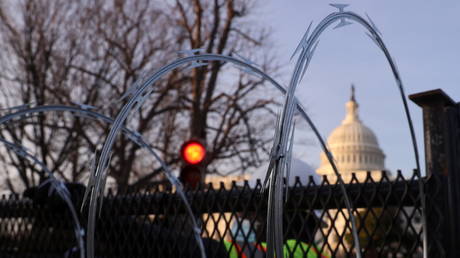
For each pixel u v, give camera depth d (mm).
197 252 3484
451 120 2799
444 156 2744
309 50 1765
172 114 19906
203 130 18531
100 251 3926
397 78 2596
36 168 17094
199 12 19812
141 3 19359
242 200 3281
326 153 2924
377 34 2311
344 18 2037
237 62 2492
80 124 16734
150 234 3645
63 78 17344
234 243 3287
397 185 2805
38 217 4504
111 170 18016
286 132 1664
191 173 6629
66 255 3961
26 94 17328
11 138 16453
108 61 18641
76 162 17422
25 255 4562
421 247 2740
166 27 19891
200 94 18672
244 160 18984
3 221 4863
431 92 2795
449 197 2693
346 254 2951
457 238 2641
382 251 2820
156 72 2295
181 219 3732
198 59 2385
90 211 2125
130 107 2244
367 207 2900
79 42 17922
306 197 3057
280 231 1657
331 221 3004
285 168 1729
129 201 3803
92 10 18109
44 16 17391
